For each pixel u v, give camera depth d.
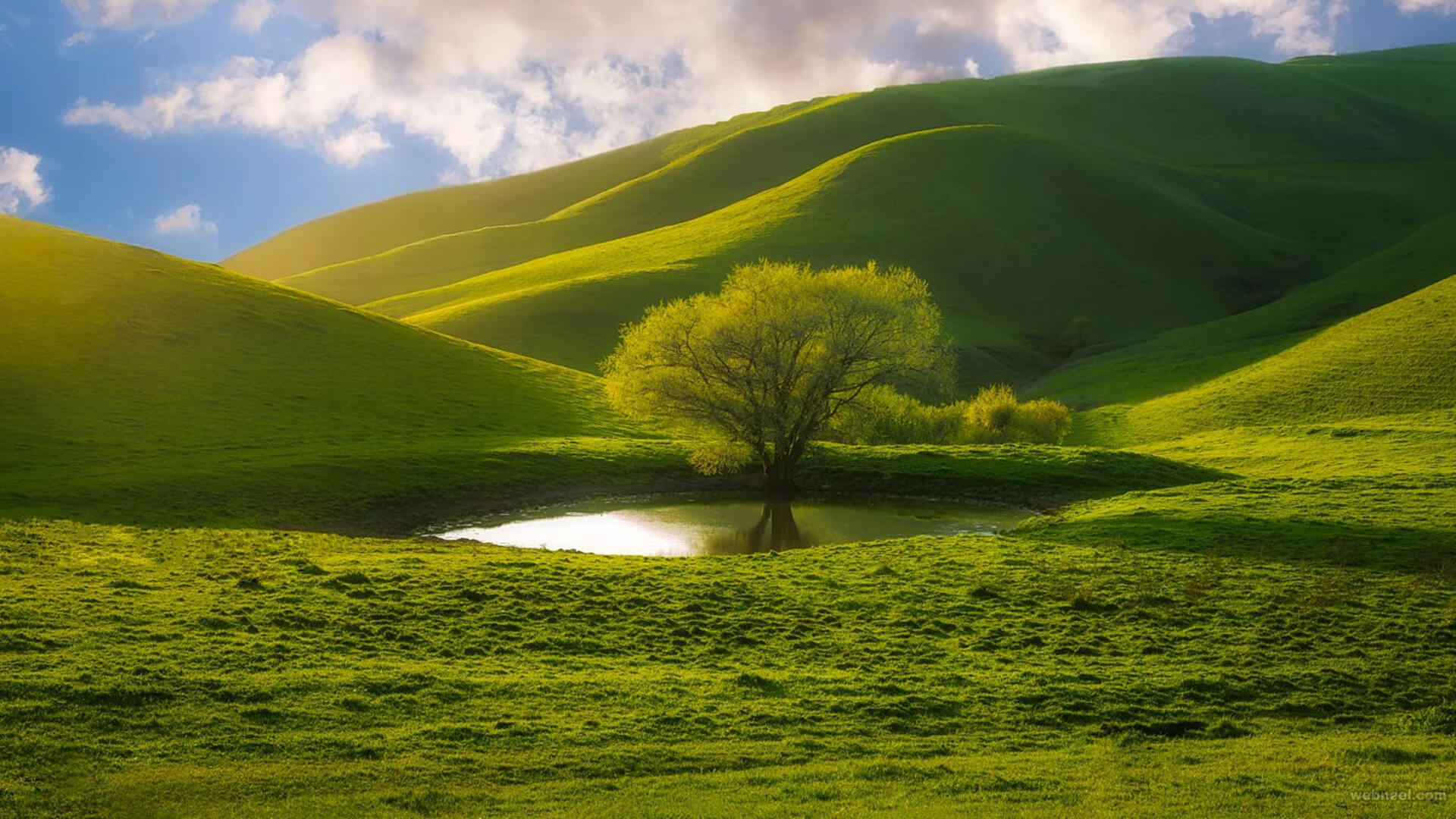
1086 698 22.30
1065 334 155.62
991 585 32.78
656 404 61.72
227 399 69.31
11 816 14.56
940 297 163.62
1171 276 181.62
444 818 15.00
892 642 26.67
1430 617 28.14
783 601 30.75
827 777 17.17
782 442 62.38
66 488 48.66
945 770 17.56
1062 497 58.88
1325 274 187.00
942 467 63.91
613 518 54.88
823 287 61.66
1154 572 34.16
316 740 18.33
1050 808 15.17
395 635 25.72
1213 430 85.44
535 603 29.39
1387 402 82.44
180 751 17.62
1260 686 23.19
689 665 24.62
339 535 48.22
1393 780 16.84
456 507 55.00
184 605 27.41
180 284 88.31
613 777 17.27
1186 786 16.50
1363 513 42.94
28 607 26.27
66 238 93.06
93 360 70.75
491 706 20.64
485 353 96.06
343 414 70.81
